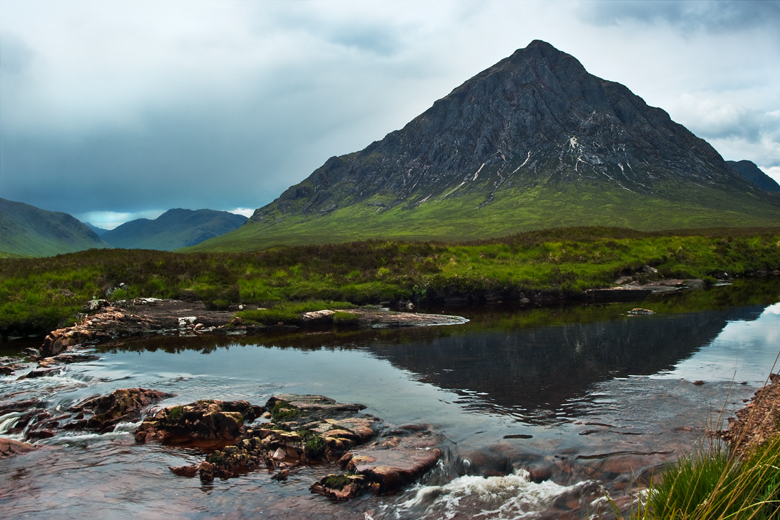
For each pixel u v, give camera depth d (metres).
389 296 33.00
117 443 10.94
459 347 19.30
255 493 8.52
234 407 11.95
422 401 12.59
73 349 20.53
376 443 9.87
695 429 9.93
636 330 21.50
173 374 16.00
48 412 12.76
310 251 40.78
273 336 23.22
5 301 27.17
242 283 33.06
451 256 41.19
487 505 7.73
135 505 8.25
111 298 29.45
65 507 8.23
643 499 6.32
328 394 13.40
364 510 7.86
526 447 9.42
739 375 14.12
